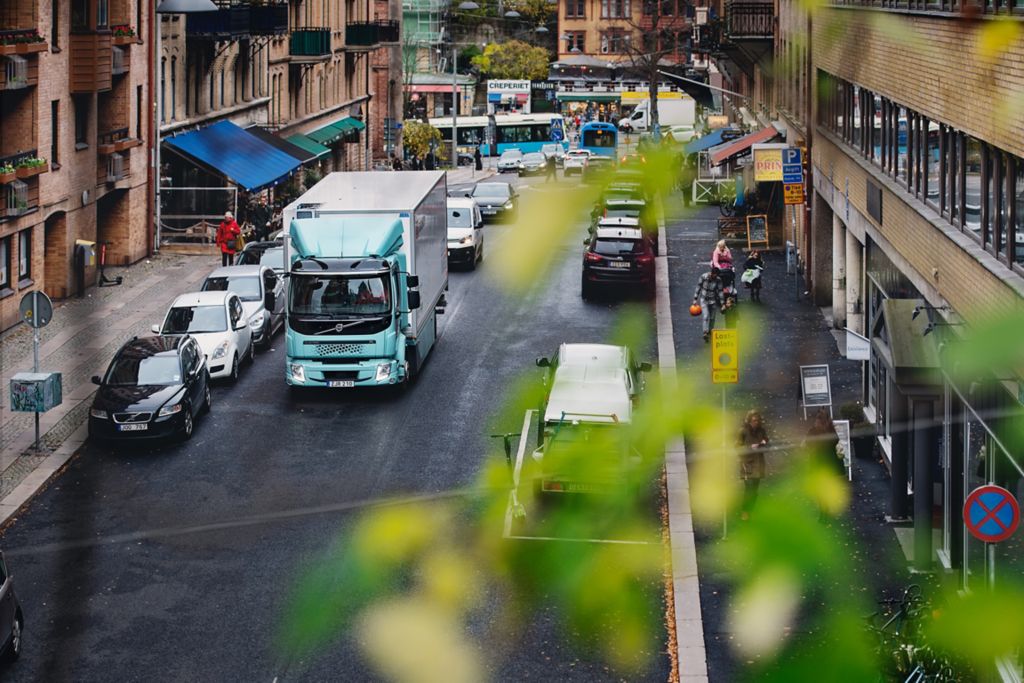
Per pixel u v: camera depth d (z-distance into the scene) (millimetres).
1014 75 13117
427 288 46406
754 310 52562
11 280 52656
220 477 33938
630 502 28609
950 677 11797
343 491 32406
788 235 68625
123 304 56750
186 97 76188
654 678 21047
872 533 26625
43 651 23047
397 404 41375
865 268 39969
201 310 45969
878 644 11977
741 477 26922
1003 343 3658
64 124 57375
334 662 21797
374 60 133250
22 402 35375
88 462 35469
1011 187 20312
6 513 30766
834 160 42188
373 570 6844
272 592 25766
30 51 51406
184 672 22109
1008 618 4168
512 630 22906
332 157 113375
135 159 67000
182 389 37625
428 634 7496
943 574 23406
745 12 58469
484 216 66562
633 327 51500
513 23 158250
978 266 22812
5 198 50719
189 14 74375
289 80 100000
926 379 24125
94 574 26828
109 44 60125
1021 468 12305
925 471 24281
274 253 57656
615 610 9664
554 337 50188
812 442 27969
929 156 28344
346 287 41656
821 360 43281
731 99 88562
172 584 26344
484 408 40594
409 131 135375
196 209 74750
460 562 25859
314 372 41844
